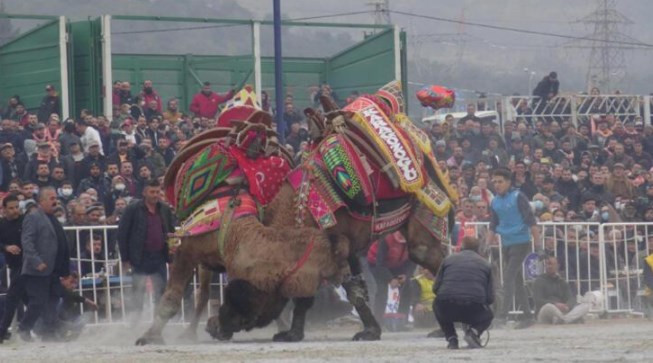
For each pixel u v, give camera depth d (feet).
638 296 106.11
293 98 152.87
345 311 90.43
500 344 68.18
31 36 139.33
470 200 103.45
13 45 141.28
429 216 76.89
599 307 103.81
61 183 107.04
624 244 106.32
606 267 105.50
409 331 91.25
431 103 85.15
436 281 66.54
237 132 73.46
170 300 73.72
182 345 70.74
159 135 126.41
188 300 90.89
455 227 99.19
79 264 89.10
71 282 86.69
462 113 185.57
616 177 132.36
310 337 81.46
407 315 92.79
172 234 78.13
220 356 61.16
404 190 74.08
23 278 79.56
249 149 73.36
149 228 84.23
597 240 105.50
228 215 71.20
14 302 79.82
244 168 72.69
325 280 72.95
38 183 107.04
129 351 66.03
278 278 69.00
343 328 92.73
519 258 94.63
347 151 73.26
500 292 94.89
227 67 149.18
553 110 185.06
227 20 147.33
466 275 65.51
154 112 134.72
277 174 73.92
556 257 102.99
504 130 153.07
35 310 79.00
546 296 97.40
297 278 69.05
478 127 142.00
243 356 60.85
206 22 146.41
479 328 65.82
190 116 138.92
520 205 94.43
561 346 65.05
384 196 74.69
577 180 134.62
